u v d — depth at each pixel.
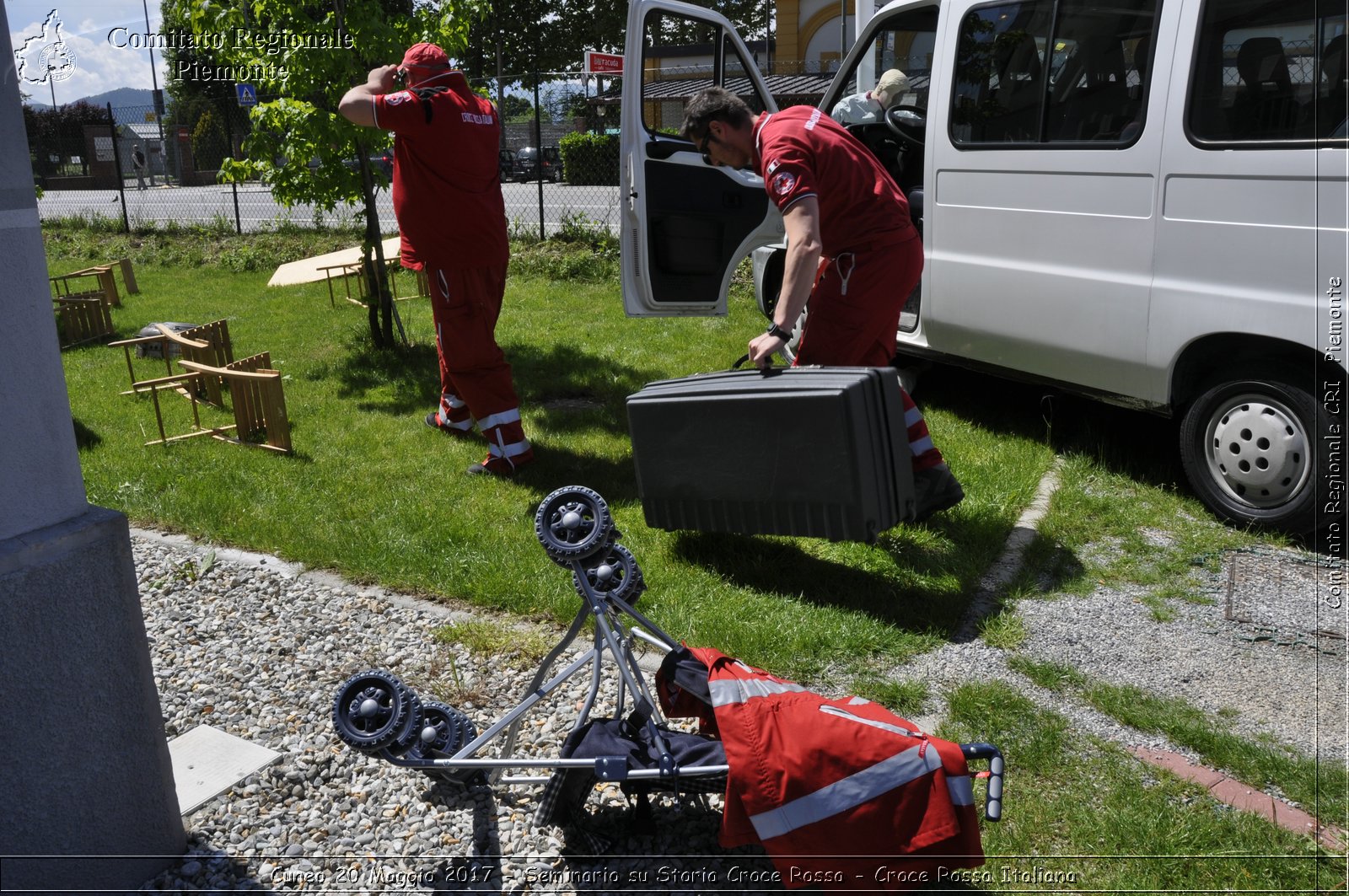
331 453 5.87
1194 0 4.32
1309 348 4.09
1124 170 4.64
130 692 2.36
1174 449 5.47
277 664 3.58
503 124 17.92
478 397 5.38
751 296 10.36
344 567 4.31
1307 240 4.00
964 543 4.36
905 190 6.71
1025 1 5.11
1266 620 3.74
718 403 3.60
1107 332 4.84
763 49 27.20
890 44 6.80
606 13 42.25
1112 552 4.36
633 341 8.53
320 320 10.19
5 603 2.08
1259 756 2.87
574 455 5.71
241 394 6.08
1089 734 3.04
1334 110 3.91
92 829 2.32
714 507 3.76
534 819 2.57
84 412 6.97
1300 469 4.23
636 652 3.50
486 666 3.49
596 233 12.76
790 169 3.80
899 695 3.23
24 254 2.06
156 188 21.81
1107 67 4.72
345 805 2.79
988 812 2.13
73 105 21.17
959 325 5.70
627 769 2.40
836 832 2.20
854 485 3.41
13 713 2.12
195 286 12.81
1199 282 4.40
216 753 3.02
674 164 5.74
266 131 8.09
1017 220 5.21
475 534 4.54
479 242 5.18
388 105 4.91
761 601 3.86
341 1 7.71
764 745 2.26
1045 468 5.21
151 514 4.99
